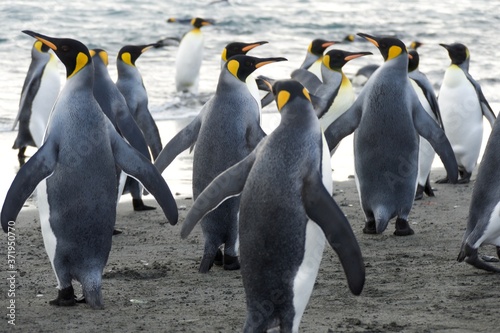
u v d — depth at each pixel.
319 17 46.59
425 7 51.44
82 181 9.05
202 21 27.80
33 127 19.23
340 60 17.06
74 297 9.35
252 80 14.25
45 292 9.82
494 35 41.88
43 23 40.75
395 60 12.80
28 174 8.88
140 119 15.92
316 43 20.34
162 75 30.91
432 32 42.88
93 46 36.91
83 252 9.12
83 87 9.27
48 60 19.56
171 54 35.28
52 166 9.00
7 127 22.39
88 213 9.09
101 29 40.38
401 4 52.56
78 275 9.18
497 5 52.38
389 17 47.72
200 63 27.95
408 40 40.88
